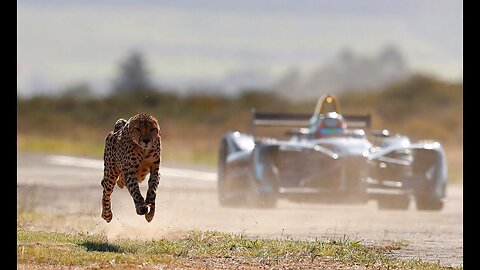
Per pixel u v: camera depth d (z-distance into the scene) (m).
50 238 50.34
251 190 78.81
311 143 79.12
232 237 53.88
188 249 47.81
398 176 79.81
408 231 63.22
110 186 51.72
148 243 49.34
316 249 49.09
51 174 114.12
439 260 49.12
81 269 41.44
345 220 70.25
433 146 81.50
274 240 53.31
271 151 77.81
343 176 77.44
